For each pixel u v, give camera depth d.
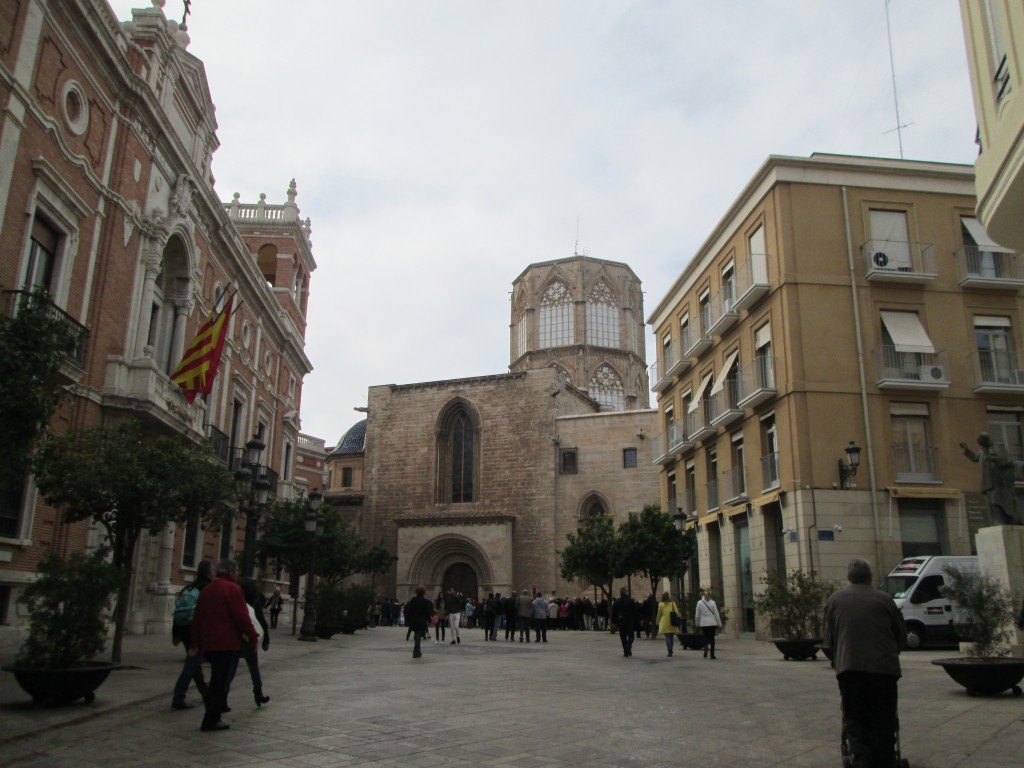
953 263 26.59
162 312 25.45
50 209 17.61
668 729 8.62
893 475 24.72
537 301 71.06
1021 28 10.52
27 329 9.25
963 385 25.66
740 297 28.44
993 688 10.92
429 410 55.22
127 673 13.27
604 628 42.25
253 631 8.76
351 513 55.53
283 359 40.81
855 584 6.50
